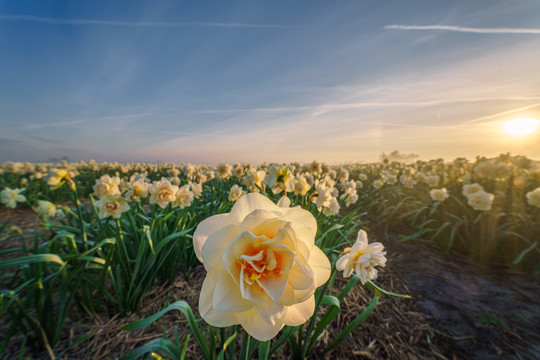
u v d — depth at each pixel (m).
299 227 0.90
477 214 4.25
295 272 0.86
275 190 3.36
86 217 3.62
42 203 2.39
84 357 1.85
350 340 2.10
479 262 3.67
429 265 3.61
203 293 0.84
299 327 1.78
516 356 2.05
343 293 1.73
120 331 2.11
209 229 0.89
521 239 3.54
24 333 1.83
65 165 10.02
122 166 12.71
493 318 2.46
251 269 0.87
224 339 1.41
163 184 2.84
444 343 2.17
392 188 7.29
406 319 2.45
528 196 3.53
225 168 5.88
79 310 2.28
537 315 2.52
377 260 1.27
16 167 8.47
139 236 2.89
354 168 12.80
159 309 2.40
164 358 1.82
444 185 6.12
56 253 2.29
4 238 3.94
